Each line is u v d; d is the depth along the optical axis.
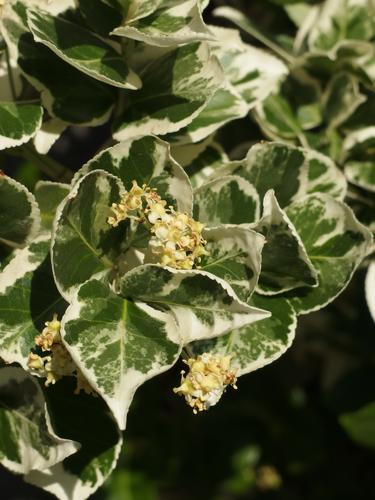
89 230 0.45
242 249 0.46
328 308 0.70
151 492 0.75
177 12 0.49
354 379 0.68
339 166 0.58
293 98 0.59
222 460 0.75
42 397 0.47
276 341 0.48
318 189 0.52
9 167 0.84
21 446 0.48
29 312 0.46
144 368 0.44
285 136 0.58
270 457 0.75
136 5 0.48
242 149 0.58
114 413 0.43
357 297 0.69
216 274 0.46
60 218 0.43
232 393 0.74
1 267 0.47
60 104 0.50
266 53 0.56
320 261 0.50
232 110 0.51
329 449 0.75
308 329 0.71
